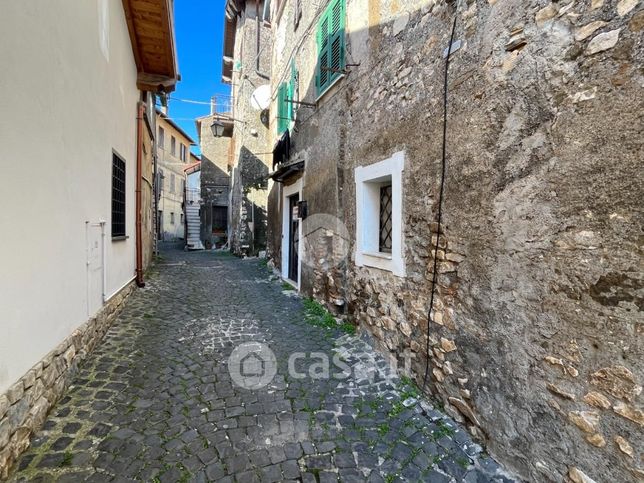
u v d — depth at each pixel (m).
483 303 2.04
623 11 1.34
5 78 1.80
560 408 1.58
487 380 2.01
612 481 1.37
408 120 2.89
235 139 14.23
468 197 2.17
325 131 4.95
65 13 2.62
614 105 1.36
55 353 2.37
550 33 1.63
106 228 3.85
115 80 4.42
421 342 2.69
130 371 2.91
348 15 4.20
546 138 1.65
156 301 5.22
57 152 2.46
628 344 1.32
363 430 2.21
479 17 2.09
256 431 2.17
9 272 1.82
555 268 1.60
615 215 1.36
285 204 7.41
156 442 2.03
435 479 1.81
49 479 1.71
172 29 5.41
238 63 13.70
